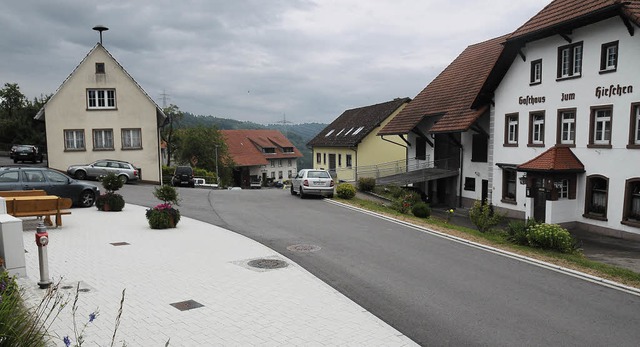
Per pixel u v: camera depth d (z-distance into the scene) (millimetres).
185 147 60375
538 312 7832
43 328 5473
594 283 9727
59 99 34094
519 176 24000
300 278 9352
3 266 8188
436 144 32719
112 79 35156
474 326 7125
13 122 57406
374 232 15117
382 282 9383
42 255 7758
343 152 50625
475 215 17219
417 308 7875
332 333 6578
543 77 22312
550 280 9867
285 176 82688
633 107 17750
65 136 34344
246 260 10734
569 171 19906
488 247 13062
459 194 29797
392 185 29938
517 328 7090
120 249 11391
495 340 6613
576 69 20703
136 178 32844
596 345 6539
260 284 8859
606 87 18844
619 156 18344
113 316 6824
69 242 12016
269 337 6355
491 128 26266
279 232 14750
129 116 35656
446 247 13008
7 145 56062
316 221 17188
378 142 47750
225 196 26203
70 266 9586
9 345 4301
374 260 11250
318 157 57312
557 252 13242
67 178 18641
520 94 23922
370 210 20766
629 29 17453
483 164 27719
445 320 7344
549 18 21531
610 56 18969
